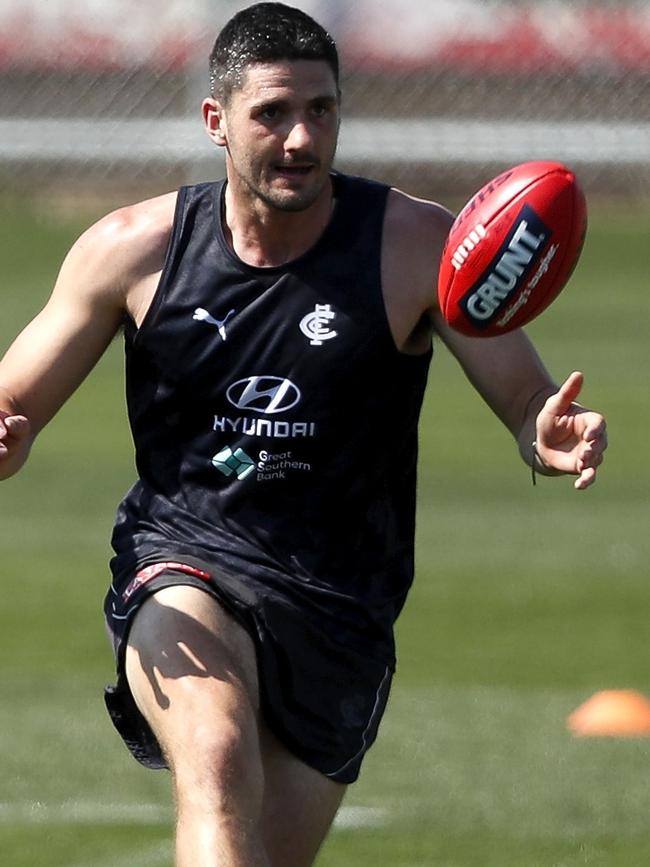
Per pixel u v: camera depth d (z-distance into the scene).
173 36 68.06
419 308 15.10
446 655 28.34
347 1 67.69
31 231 70.44
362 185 15.29
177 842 13.23
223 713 13.77
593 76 67.38
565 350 57.25
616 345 58.09
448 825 20.38
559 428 14.28
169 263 15.09
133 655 14.47
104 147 68.00
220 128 15.23
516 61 67.44
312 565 15.10
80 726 24.52
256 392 14.94
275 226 14.87
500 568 34.38
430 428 48.28
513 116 67.50
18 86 68.19
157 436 15.35
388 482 15.34
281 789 15.01
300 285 14.91
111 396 52.16
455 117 67.38
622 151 67.44
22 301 60.75
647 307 64.62
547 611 31.14
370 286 14.96
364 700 15.30
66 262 15.49
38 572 33.81
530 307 14.31
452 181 67.12
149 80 68.06
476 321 14.34
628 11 67.44
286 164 14.51
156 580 14.81
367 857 19.25
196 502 15.24
